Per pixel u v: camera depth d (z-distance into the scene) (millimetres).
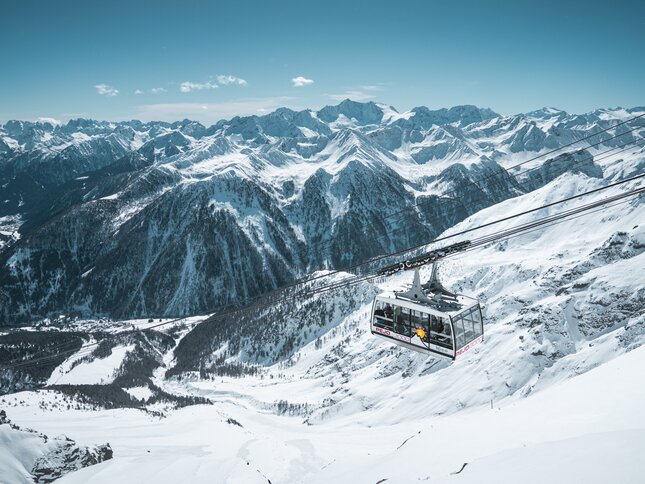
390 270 35844
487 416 59000
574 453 21219
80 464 95062
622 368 53438
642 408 34688
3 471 85562
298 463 137000
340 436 192125
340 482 46969
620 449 19797
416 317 35688
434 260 33094
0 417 101000
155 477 91062
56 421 181125
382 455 54719
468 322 34312
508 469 22344
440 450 43562
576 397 48375
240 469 98062
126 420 185625
